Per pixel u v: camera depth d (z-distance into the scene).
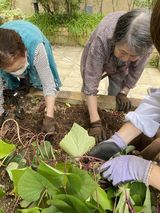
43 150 0.90
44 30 3.97
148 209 0.75
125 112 1.36
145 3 3.59
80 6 4.28
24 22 1.32
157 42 0.54
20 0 4.42
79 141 0.86
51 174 0.73
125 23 0.92
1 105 1.28
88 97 1.22
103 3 4.29
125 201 0.73
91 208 0.71
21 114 1.31
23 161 0.88
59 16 4.07
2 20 3.10
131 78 1.44
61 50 3.86
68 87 2.89
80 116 1.33
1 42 1.03
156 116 0.91
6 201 0.87
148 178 0.75
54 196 0.69
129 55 1.00
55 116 1.32
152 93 0.95
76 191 0.72
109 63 1.29
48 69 1.23
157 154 0.92
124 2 4.23
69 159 0.82
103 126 1.26
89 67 1.18
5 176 0.94
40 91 1.47
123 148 0.91
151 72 3.27
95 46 1.14
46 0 3.98
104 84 2.81
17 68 1.13
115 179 0.78
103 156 0.89
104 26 1.14
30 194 0.73
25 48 1.12
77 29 3.93
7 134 1.08
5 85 1.49
